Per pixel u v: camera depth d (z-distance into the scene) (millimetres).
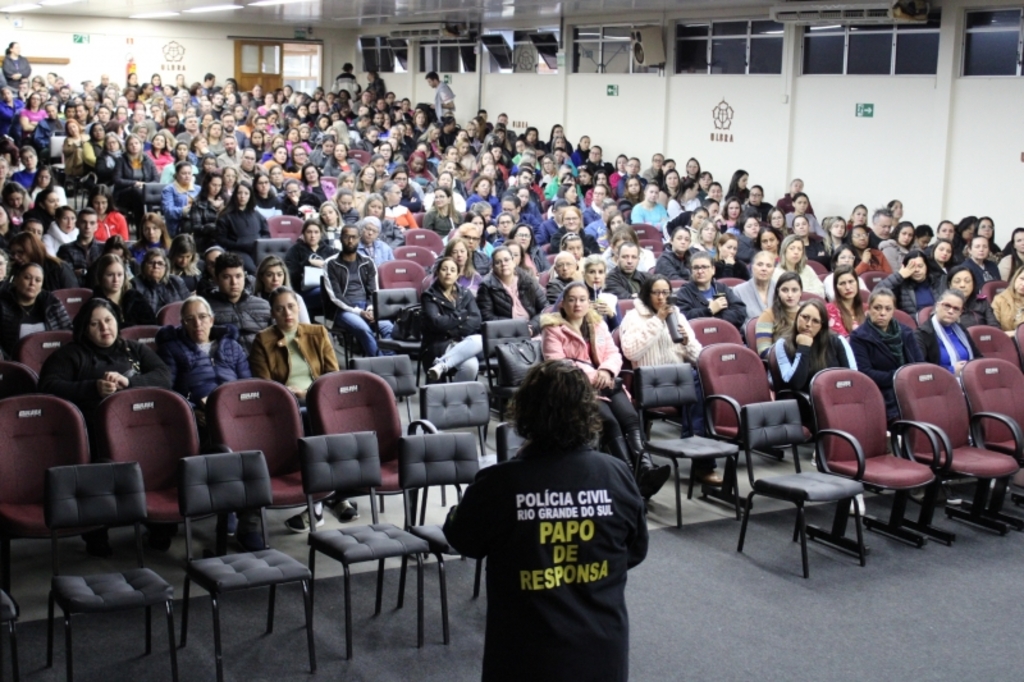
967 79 12656
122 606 3904
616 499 3078
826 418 5918
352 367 6957
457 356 7453
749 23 15195
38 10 21500
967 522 6184
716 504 6320
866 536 5922
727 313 7832
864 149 13844
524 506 3006
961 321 8180
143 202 12773
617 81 17391
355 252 8820
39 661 4203
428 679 4188
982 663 4480
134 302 7312
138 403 5188
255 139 16156
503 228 10062
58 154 15703
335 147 14664
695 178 14547
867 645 4605
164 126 17203
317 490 4883
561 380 3059
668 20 16266
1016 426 6129
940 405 6238
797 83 14602
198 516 4625
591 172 16000
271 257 7387
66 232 9555
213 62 24047
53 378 5492
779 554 5586
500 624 3041
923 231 11125
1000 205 12461
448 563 5340
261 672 4195
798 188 13539
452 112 20578
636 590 5086
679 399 6410
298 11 19672
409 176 14102
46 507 4352
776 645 4574
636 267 8695
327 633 4547
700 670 4340
